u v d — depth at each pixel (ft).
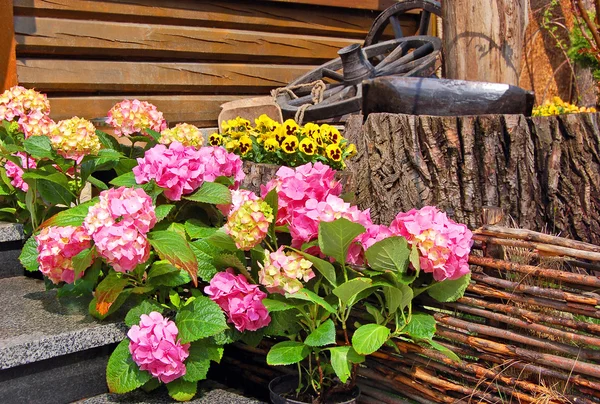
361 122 10.15
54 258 7.51
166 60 15.64
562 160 9.18
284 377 7.77
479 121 9.25
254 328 7.41
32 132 9.27
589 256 6.71
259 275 7.02
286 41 17.53
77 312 8.09
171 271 7.57
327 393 7.43
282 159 9.41
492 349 7.07
